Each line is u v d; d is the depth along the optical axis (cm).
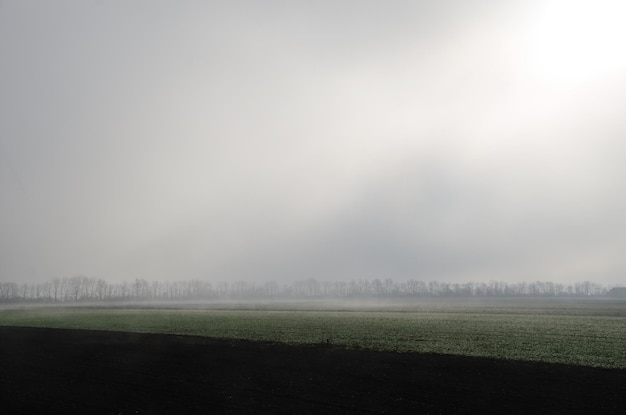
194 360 2469
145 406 1592
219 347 2909
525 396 1655
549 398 1627
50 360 2570
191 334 3756
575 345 2939
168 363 2398
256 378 1997
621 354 2570
